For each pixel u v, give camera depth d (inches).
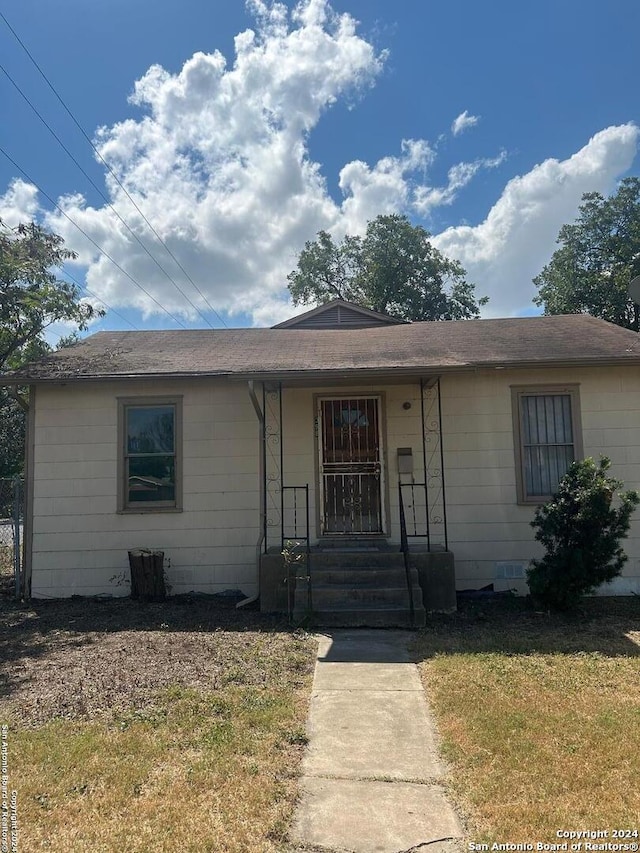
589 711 173.3
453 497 361.4
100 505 365.7
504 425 363.9
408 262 1349.7
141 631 278.2
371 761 148.3
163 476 369.7
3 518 632.4
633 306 1150.3
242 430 369.7
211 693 194.7
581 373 363.6
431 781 137.9
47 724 171.0
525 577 353.7
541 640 255.6
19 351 611.2
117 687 200.5
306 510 337.7
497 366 340.2
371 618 283.1
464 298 1370.6
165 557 362.3
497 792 130.1
